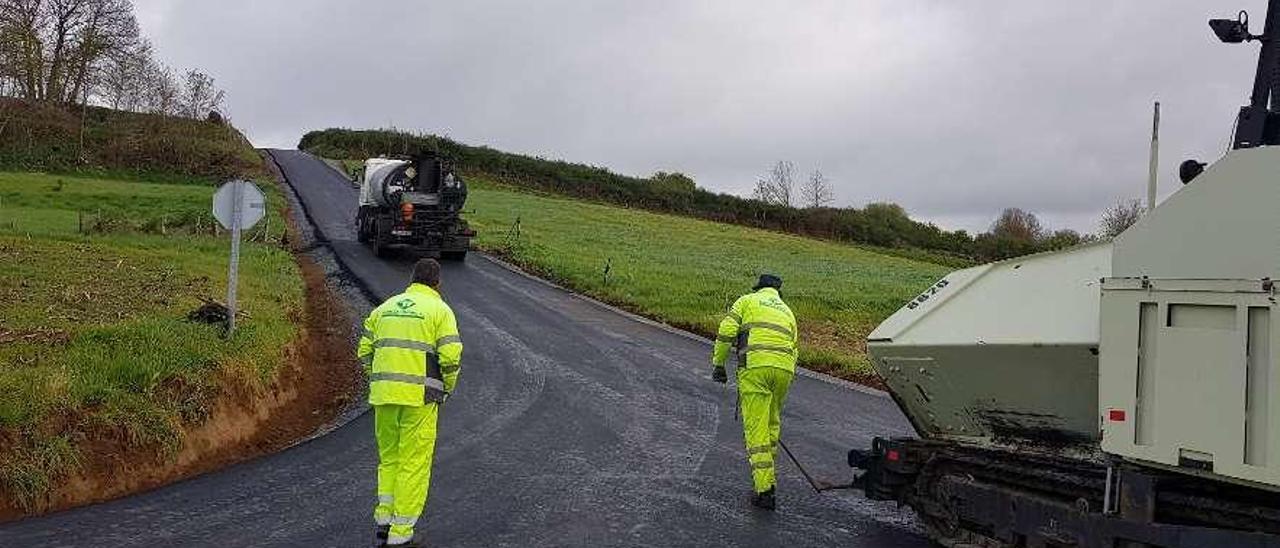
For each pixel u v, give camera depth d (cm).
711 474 863
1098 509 536
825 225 6694
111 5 6084
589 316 1977
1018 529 584
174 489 775
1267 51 497
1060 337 536
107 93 6125
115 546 621
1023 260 623
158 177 5462
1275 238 411
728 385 1331
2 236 2077
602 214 5219
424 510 727
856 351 1811
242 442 951
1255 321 416
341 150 7450
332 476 821
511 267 2789
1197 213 445
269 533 661
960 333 615
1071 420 561
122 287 1448
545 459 896
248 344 1127
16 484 695
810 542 677
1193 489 482
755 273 3162
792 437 1034
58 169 5162
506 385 1259
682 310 2075
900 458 693
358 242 3052
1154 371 461
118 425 797
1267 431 409
